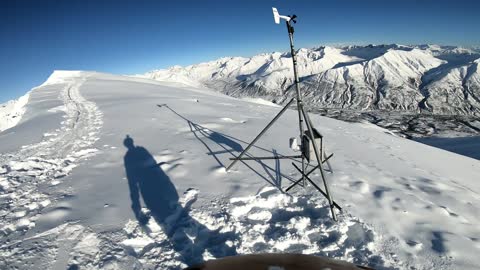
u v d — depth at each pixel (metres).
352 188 7.76
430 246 5.46
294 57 6.44
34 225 6.16
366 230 5.86
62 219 6.34
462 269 4.85
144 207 6.77
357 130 20.05
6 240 5.66
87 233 5.81
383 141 16.77
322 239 5.64
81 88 37.31
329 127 19.52
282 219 6.38
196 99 29.50
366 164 10.47
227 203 6.86
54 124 17.14
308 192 7.38
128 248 5.39
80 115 19.38
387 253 5.23
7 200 7.42
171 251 5.27
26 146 12.76
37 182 8.57
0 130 19.50
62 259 5.07
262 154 10.57
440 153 17.03
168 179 8.26
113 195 7.45
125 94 31.08
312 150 6.58
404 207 6.84
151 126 15.23
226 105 26.39
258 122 17.16
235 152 10.68
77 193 7.68
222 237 5.74
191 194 7.31
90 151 11.42
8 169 9.80
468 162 15.83
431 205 7.04
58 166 9.96
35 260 5.04
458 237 5.71
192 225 6.00
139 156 10.46
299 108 6.67
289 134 13.98
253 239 5.56
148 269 4.83
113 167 9.55
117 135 13.67
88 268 4.84
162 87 43.78
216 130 14.51
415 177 9.50
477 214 7.00
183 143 11.89
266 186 7.73
